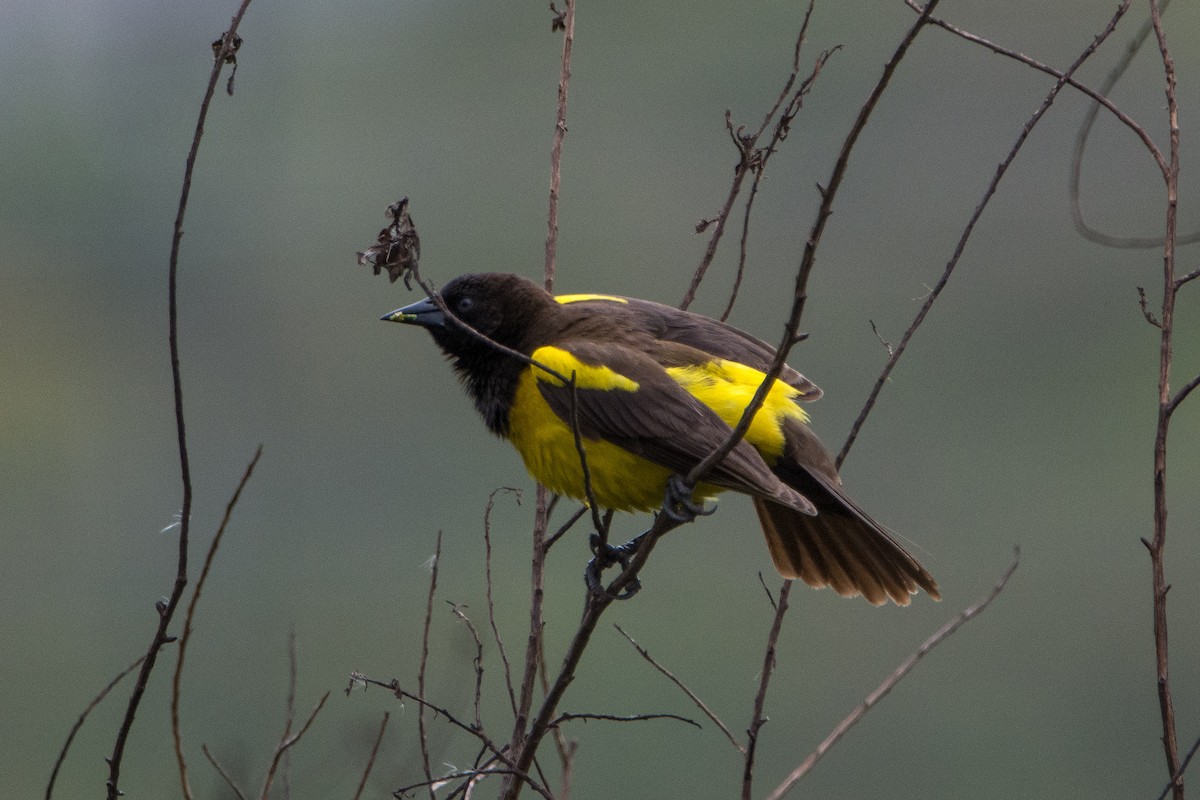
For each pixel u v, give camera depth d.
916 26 4.43
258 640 14.81
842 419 17.14
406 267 5.36
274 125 21.45
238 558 16.33
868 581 7.23
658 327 7.39
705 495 6.93
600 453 6.79
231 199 20.70
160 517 17.22
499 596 15.40
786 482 6.99
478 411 7.49
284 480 17.27
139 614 15.59
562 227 19.66
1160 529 5.05
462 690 8.21
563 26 6.64
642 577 15.29
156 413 18.62
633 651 14.45
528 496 16.73
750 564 15.44
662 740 13.78
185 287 19.94
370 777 6.23
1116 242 5.84
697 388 6.84
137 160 20.94
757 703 5.41
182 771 4.80
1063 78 5.48
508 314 7.32
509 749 5.78
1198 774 13.99
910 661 5.82
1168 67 5.32
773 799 5.55
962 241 5.69
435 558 5.72
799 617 14.66
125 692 14.26
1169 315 5.17
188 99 21.36
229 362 19.34
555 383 6.83
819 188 4.70
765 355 7.30
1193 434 16.73
